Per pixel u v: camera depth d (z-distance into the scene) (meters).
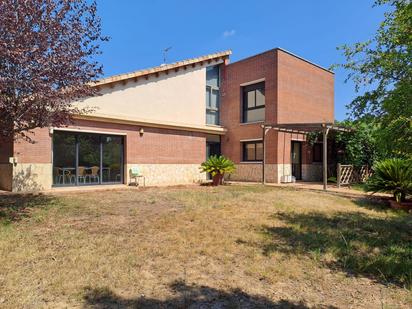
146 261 4.41
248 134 18.11
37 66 6.29
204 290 3.56
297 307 3.22
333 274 4.14
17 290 3.42
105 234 5.75
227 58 19.66
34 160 11.27
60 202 8.97
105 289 3.47
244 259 4.57
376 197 11.05
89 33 7.12
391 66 5.46
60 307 3.10
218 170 15.43
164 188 13.46
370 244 5.54
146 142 14.93
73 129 12.30
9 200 9.10
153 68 15.43
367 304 3.31
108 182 13.69
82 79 7.10
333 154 18.31
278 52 16.88
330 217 7.84
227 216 7.47
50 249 4.81
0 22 5.83
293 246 5.26
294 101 17.77
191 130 17.14
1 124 6.77
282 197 10.84
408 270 4.27
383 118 5.72
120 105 14.20
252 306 3.23
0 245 4.92
